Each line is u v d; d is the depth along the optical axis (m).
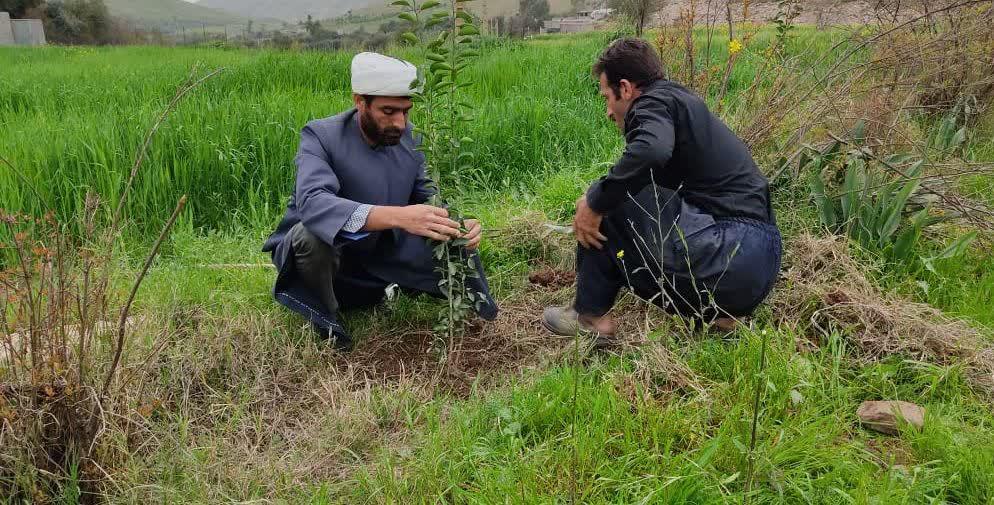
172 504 2.09
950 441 2.16
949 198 3.51
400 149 3.00
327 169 2.76
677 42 5.28
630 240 2.63
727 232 2.54
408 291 3.26
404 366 2.89
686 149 2.53
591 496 2.04
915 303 2.95
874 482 2.04
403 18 2.49
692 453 2.18
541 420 2.36
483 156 5.49
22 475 2.00
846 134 3.91
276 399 2.67
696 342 2.72
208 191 4.74
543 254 3.79
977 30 4.47
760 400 2.33
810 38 5.21
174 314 2.99
